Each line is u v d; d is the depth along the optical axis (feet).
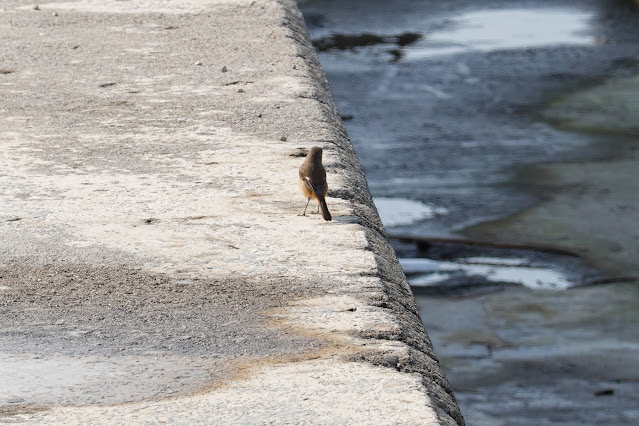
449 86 307.58
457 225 201.98
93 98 81.92
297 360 41.63
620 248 189.57
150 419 36.47
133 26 107.86
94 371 40.57
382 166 239.91
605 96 294.46
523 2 405.39
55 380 39.75
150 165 66.95
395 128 268.41
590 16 381.81
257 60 94.02
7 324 44.86
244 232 56.34
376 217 62.39
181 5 118.93
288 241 55.16
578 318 161.58
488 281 175.52
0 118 76.43
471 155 247.09
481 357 149.07
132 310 46.55
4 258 52.06
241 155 69.05
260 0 121.19
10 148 69.72
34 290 48.44
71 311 46.32
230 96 82.79
